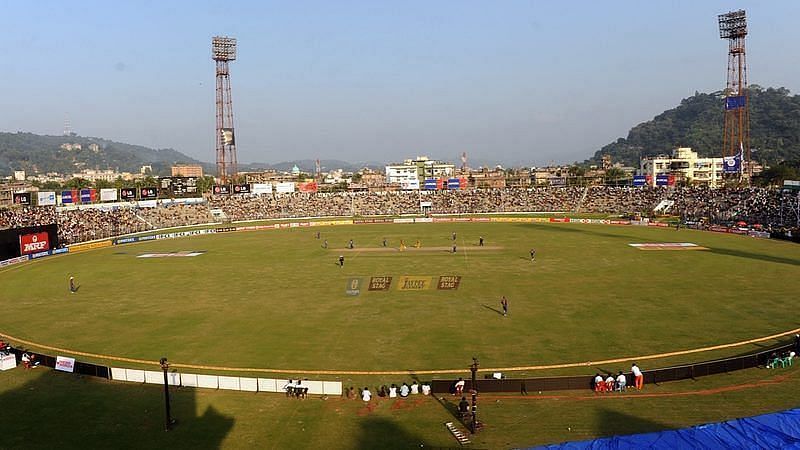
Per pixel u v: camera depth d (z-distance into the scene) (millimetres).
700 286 68812
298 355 46094
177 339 51156
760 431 25625
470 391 37844
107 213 150625
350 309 61188
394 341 49344
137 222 151125
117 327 55594
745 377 38906
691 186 191375
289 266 90000
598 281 73188
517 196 193750
